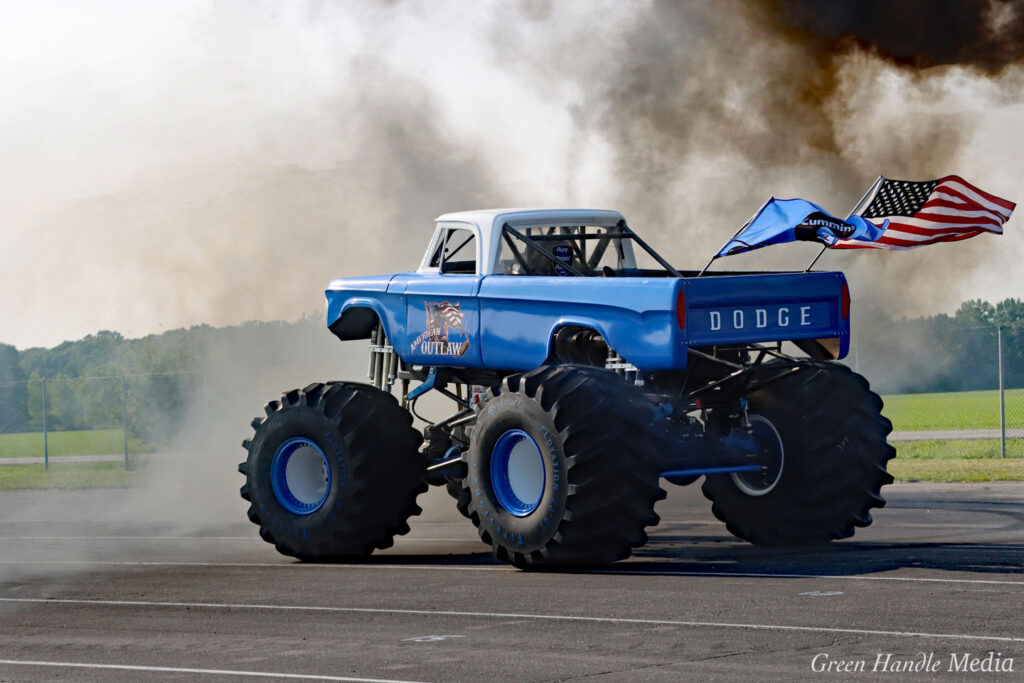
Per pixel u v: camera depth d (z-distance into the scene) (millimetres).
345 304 23703
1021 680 11414
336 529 21547
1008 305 71312
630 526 18750
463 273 23484
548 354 20141
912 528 23250
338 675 12570
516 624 14867
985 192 21109
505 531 19453
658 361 18562
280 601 17344
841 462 20750
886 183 21047
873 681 11531
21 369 76875
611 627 14422
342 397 21969
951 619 14070
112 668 13398
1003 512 25297
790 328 19562
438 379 22969
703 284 18703
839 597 15711
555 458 18797
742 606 15367
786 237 20656
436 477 22406
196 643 14586
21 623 16438
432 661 13039
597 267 23531
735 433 21125
